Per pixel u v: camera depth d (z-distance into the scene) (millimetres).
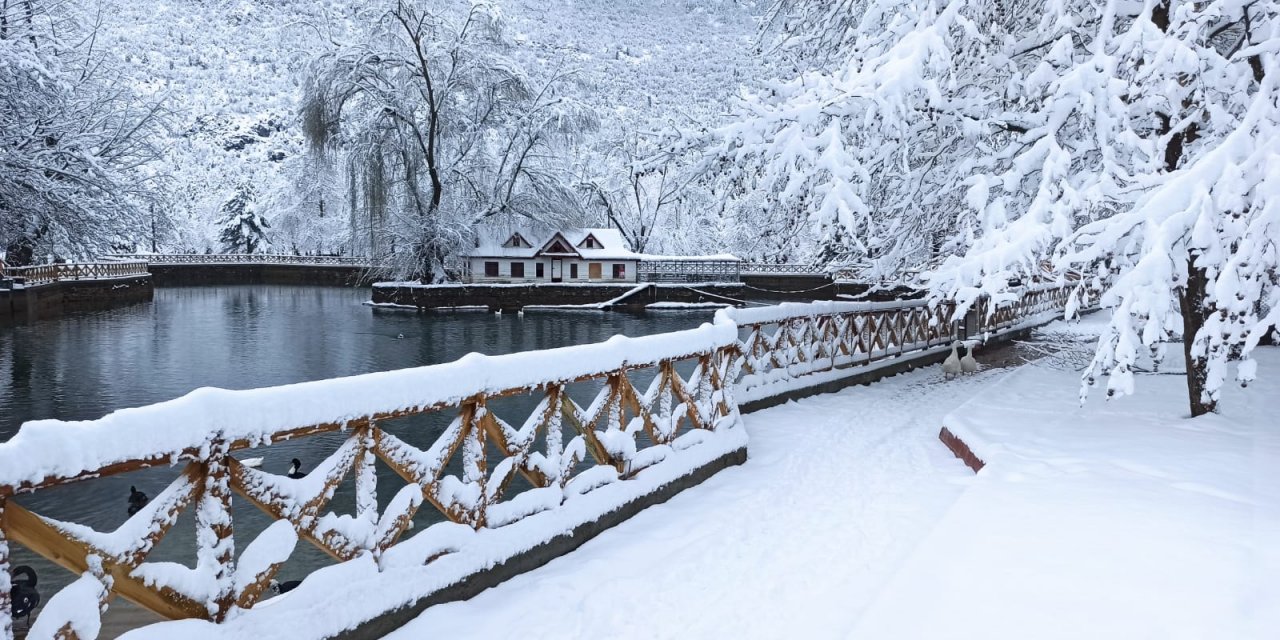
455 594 4340
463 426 4531
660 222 68562
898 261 12414
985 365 15797
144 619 5816
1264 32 7664
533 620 4172
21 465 2650
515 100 51344
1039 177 9734
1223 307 5934
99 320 37875
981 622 3475
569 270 54969
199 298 55625
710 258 59656
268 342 31375
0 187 29797
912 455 7801
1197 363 8125
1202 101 7652
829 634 3863
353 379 3824
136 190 36062
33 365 24297
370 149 47219
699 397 7508
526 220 54656
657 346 6332
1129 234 7012
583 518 5336
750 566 4891
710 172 11172
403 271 49188
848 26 12680
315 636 3561
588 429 5570
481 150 51625
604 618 4199
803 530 5547
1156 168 7684
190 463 3238
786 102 10383
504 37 52062
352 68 47406
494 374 4613
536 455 5047
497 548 4613
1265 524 4559
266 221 89125
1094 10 9742
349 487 11156
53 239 32969
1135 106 8578
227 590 3289
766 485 6766
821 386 11766
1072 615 3488
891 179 11539
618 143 57062
